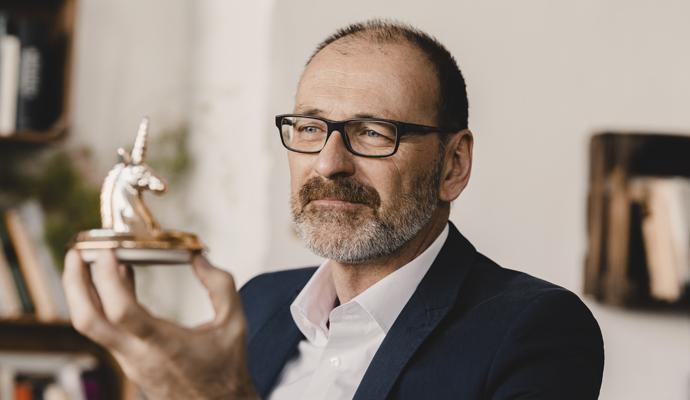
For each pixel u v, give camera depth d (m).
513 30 3.70
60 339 3.56
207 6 4.05
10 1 3.66
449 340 1.49
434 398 1.44
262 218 3.74
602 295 3.54
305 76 1.60
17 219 3.35
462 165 1.66
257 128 3.79
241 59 3.89
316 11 3.75
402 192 1.54
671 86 3.65
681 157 3.57
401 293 1.59
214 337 1.09
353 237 1.52
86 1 3.94
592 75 3.67
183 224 3.96
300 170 1.56
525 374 1.43
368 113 1.52
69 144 3.83
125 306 1.04
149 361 1.06
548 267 3.62
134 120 3.97
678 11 3.67
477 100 3.68
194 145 4.00
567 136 3.66
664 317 3.56
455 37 3.70
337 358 1.60
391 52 1.56
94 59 3.93
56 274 3.40
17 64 3.48
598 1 3.68
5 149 3.70
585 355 1.49
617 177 3.56
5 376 3.35
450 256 1.63
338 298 1.71
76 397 3.39
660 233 3.53
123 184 1.18
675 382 3.54
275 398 1.69
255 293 1.93
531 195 3.64
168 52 4.04
